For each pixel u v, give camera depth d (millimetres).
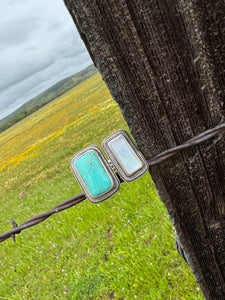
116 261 2568
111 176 679
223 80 606
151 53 560
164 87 599
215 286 938
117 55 566
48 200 6207
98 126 14852
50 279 3219
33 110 99375
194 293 1985
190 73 588
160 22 530
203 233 813
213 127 655
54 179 9094
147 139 662
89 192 694
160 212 2943
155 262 2396
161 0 512
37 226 4844
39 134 31969
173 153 671
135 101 617
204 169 712
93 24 539
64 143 16500
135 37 545
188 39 551
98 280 2738
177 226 792
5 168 21969
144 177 3908
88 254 3262
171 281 2178
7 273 3961
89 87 57781
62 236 3955
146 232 2910
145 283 2311
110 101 23984
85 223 3801
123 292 2375
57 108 54531
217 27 545
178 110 629
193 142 660
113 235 3279
